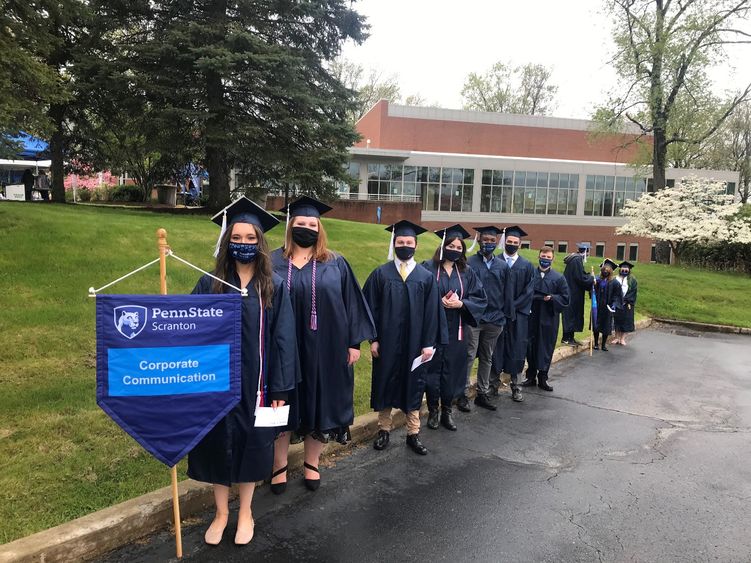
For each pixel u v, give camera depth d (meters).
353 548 3.29
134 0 14.40
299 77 15.55
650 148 34.62
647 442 5.41
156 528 3.38
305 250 4.00
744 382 8.30
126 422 2.88
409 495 4.03
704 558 3.31
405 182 39.47
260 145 15.77
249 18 15.38
